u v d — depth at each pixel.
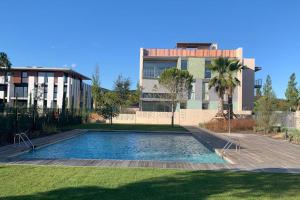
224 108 46.16
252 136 29.84
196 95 56.59
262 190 8.50
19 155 15.18
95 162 12.77
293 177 10.38
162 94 51.31
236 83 41.31
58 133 28.28
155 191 8.21
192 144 24.81
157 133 33.00
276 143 23.83
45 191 7.98
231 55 57.72
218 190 8.41
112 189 8.34
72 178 9.52
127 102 55.25
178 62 57.47
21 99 61.53
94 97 59.81
